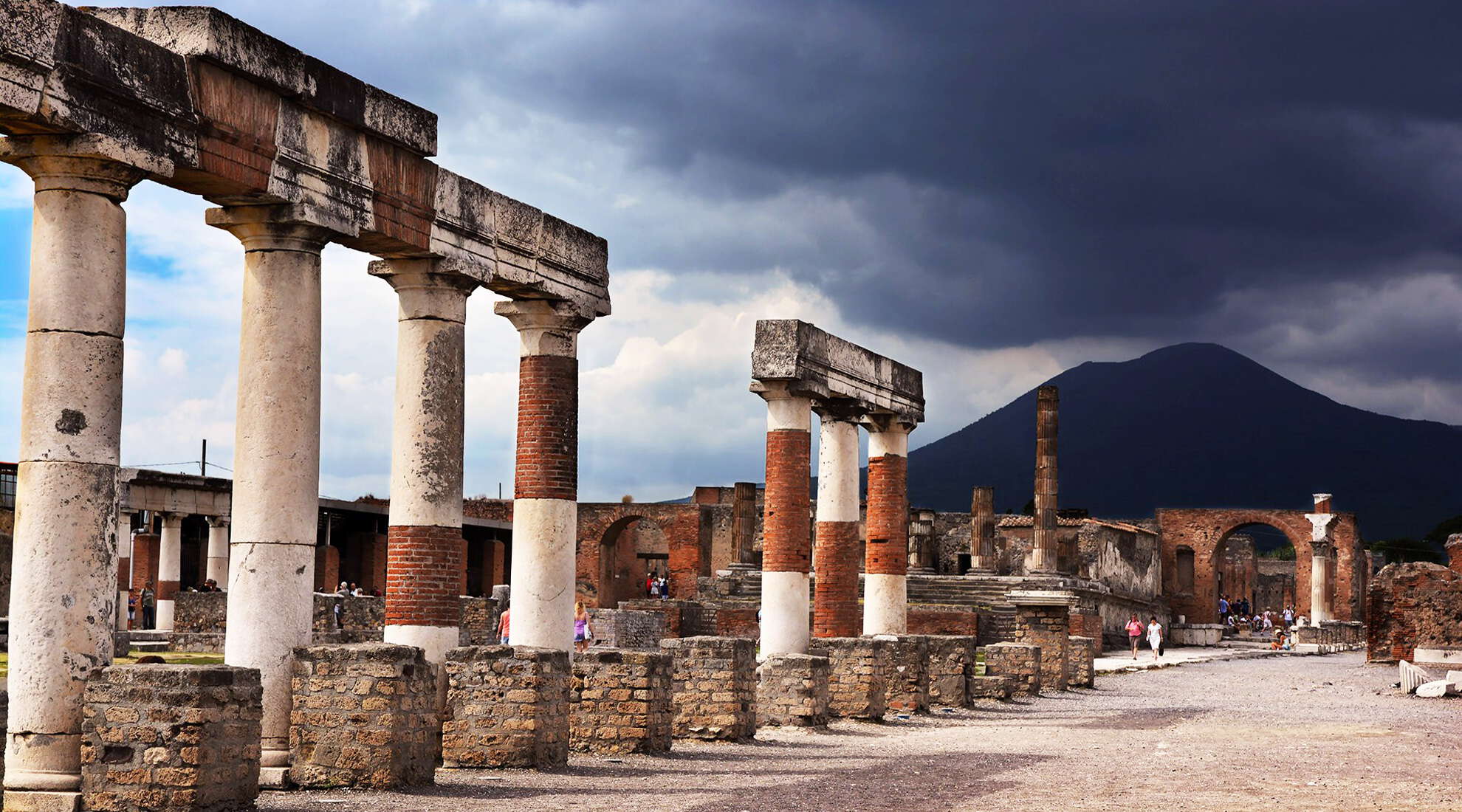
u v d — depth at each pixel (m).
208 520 57.06
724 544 91.25
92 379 14.77
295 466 17.33
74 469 14.63
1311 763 21.08
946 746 24.12
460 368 20.27
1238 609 97.88
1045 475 68.62
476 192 20.59
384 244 19.17
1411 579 47.66
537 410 22.75
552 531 22.59
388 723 17.03
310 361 17.53
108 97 14.82
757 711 26.73
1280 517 88.69
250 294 17.44
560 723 20.38
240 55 16.38
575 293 22.91
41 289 14.73
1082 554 78.12
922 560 80.12
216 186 16.62
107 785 14.48
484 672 19.77
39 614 14.52
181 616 48.97
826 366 29.50
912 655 31.19
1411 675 38.56
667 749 22.44
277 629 17.16
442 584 19.83
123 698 14.51
